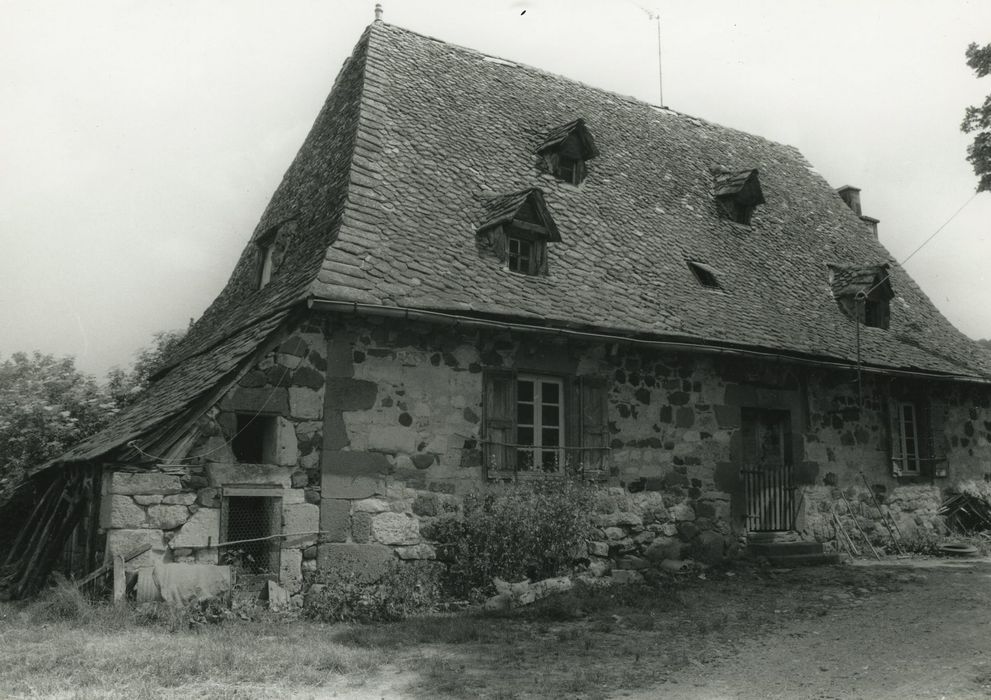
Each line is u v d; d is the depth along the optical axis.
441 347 10.18
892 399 14.50
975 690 5.73
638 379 11.64
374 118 11.98
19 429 14.54
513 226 11.25
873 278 14.81
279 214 13.57
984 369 15.85
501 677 6.28
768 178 17.61
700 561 11.51
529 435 10.85
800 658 6.80
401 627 7.93
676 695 5.84
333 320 9.59
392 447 9.68
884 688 5.89
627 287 12.05
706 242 14.31
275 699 5.63
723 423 12.26
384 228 10.49
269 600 8.47
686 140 16.94
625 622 8.14
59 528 9.78
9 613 8.33
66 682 5.83
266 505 9.09
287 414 9.22
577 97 15.94
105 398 16.33
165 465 8.59
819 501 13.17
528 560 9.69
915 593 9.50
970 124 11.95
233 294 14.15
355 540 9.30
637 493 11.34
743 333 12.32
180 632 7.39
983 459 15.77
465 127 13.16
